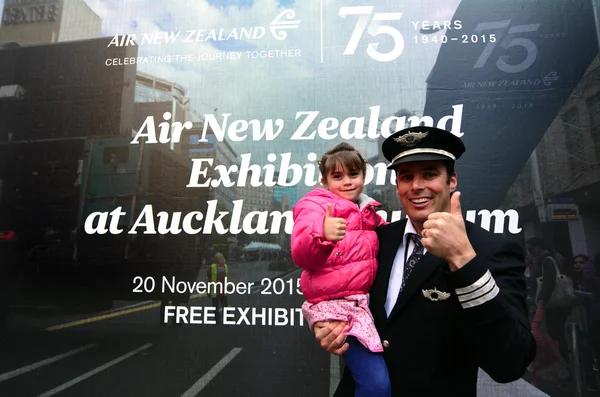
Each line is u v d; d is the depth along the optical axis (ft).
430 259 3.62
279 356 7.27
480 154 7.41
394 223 4.40
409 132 3.64
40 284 7.94
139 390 7.43
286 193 7.89
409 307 3.60
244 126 8.14
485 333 2.83
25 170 8.33
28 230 8.13
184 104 8.31
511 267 3.24
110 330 7.68
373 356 3.79
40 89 8.60
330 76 8.09
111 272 7.88
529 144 7.35
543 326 6.84
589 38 7.47
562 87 7.43
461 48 7.80
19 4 8.91
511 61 7.63
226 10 8.52
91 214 8.10
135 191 8.10
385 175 7.65
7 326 7.83
